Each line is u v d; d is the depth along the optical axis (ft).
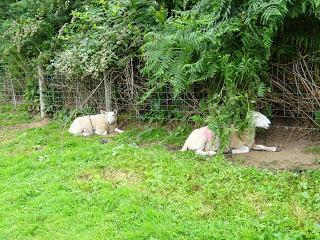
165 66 18.16
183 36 17.37
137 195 14.12
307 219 12.01
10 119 27.71
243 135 17.85
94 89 23.63
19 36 26.50
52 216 13.46
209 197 13.79
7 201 14.82
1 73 30.60
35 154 19.67
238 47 17.99
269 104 19.19
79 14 23.39
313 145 17.92
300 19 17.80
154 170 16.15
